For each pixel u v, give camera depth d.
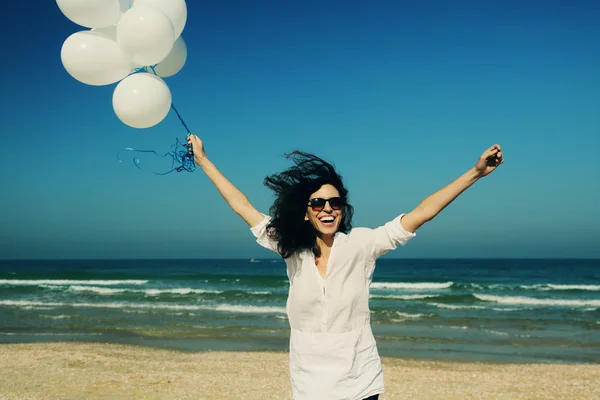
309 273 2.81
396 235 2.80
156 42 3.44
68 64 3.62
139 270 64.50
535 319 17.69
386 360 11.09
